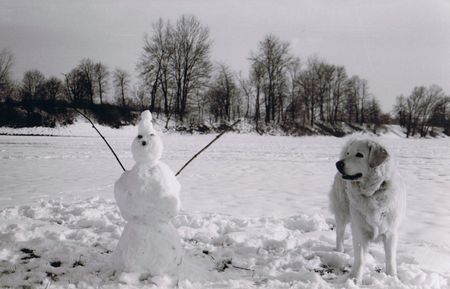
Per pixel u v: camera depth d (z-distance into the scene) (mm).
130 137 42719
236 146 29688
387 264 4594
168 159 18562
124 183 4363
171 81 57031
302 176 13453
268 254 5352
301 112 63562
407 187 11070
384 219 4523
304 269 4723
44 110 48406
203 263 4926
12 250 5207
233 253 5285
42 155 20188
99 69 59562
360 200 4605
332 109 70000
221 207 8312
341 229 5496
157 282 4121
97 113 50719
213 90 59000
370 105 74062
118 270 4363
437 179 12672
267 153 23125
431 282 4316
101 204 8148
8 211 7324
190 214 7438
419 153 25172
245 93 62188
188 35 56469
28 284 4156
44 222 6566
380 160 4480
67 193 9688
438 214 7648
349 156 4742
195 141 36000
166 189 4324
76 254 5039
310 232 6430
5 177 12570
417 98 74188
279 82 61469
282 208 8289
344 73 69875
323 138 51250
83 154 20953
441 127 75438
